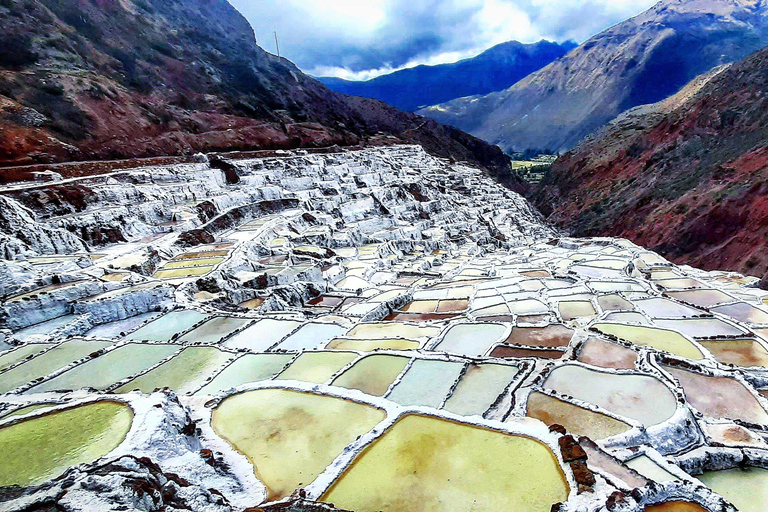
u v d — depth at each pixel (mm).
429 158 109562
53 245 33469
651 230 70375
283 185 61375
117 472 9102
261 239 42969
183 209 44844
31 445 11305
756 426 16594
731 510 9773
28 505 8141
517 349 22922
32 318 25469
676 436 15023
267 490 11008
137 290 28172
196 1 124875
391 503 10109
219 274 32219
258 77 112125
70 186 39500
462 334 25359
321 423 13641
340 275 40969
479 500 10016
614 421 15250
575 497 9680
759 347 23641
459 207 78062
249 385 15961
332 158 77562
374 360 20641
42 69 61469
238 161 62406
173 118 74125
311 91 126500
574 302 31500
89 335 24969
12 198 34594
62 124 54906
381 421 13414
